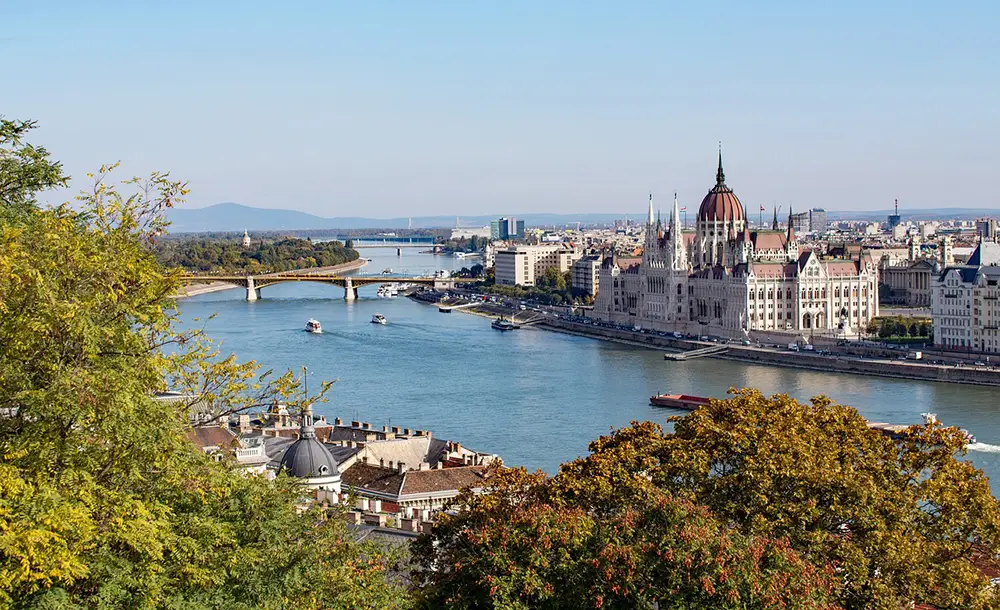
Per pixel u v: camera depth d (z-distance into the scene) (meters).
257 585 98.38
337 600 104.19
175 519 95.94
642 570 113.94
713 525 120.38
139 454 94.06
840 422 160.88
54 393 87.69
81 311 90.56
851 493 135.12
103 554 87.56
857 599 129.75
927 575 129.62
